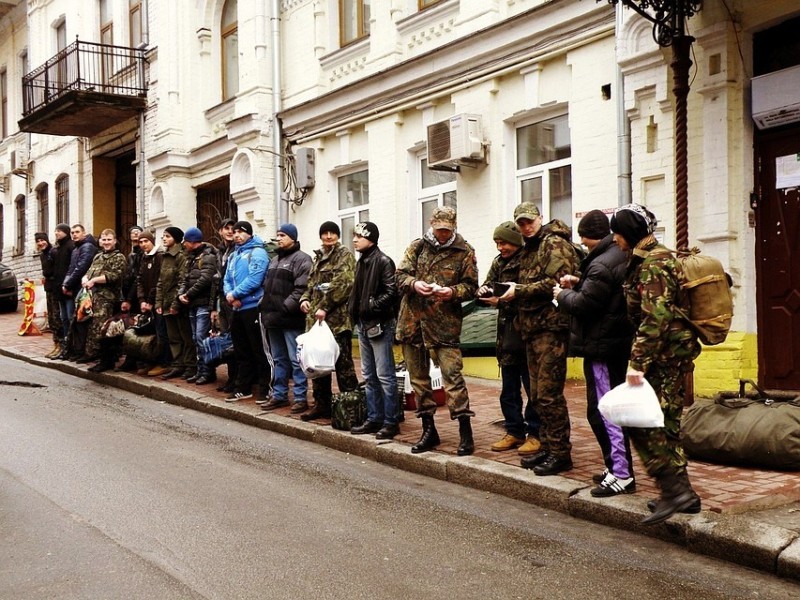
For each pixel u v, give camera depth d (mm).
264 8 14969
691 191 8312
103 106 17922
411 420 7887
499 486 5809
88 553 4465
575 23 9648
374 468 6605
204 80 17062
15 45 25969
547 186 10383
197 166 17094
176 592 3934
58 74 21422
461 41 11031
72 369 12023
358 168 13641
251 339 9039
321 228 7895
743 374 7984
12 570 4215
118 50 19391
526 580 4133
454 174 11773
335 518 5184
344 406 7441
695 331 4691
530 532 4930
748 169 8070
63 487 5797
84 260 12133
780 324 8016
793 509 4930
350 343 7953
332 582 4082
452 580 4125
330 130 13750
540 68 10203
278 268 8523
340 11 14000
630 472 5262
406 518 5211
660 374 4703
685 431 6051
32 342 15406
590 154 9562
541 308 5785
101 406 9391
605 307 5172
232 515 5203
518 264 6219
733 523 4520
